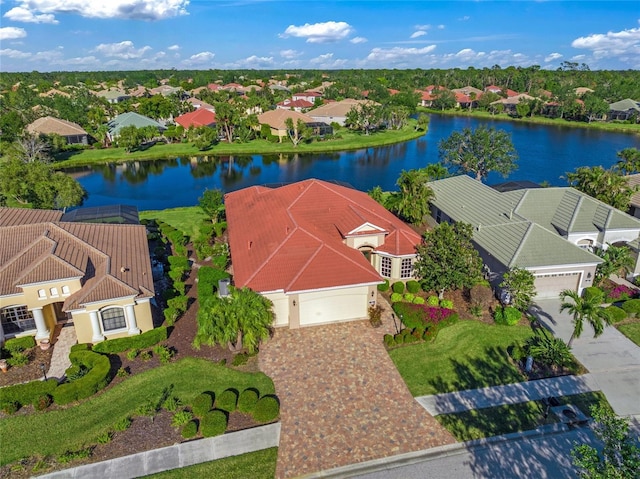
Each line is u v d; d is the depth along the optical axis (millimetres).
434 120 149375
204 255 42031
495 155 68250
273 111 121000
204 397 24047
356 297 31750
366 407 24312
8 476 20344
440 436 22516
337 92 174000
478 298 32781
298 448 21812
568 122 137125
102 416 23672
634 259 38281
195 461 21062
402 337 29453
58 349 29141
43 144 85312
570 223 38531
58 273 28969
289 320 31219
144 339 28703
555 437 22484
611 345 29766
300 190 41844
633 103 139250
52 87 198375
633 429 22891
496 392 25438
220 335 26094
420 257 35281
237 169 87750
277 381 26203
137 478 20203
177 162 93750
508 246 35562
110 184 77438
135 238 37531
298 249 32938
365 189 72688
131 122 108125
